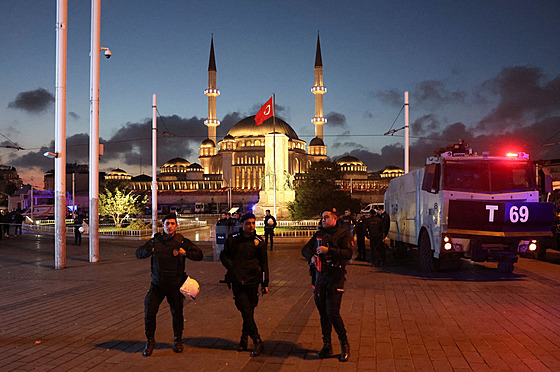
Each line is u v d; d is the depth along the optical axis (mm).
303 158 163625
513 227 12320
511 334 6930
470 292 10547
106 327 7473
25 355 6023
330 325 6004
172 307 6156
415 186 15641
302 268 15258
